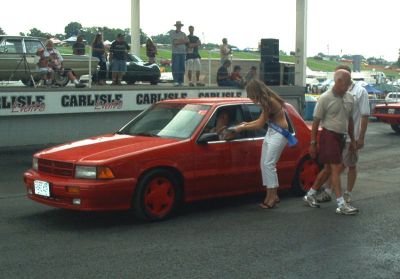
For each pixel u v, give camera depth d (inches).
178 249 235.1
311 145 302.7
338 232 263.0
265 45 765.3
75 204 263.7
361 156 551.2
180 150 286.2
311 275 204.1
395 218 291.7
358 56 1654.8
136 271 207.3
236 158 307.6
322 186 343.0
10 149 528.7
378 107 777.6
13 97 527.5
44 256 225.3
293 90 768.3
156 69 729.0
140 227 271.7
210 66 721.0
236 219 287.7
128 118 621.3
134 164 270.2
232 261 219.5
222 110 309.9
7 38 579.5
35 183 280.1
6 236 255.9
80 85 590.9
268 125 306.2
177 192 288.8
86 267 211.8
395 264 217.5
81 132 583.8
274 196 311.6
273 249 235.6
